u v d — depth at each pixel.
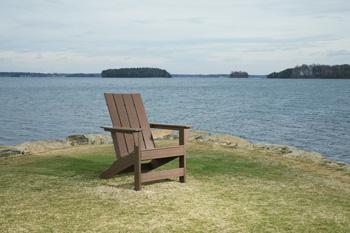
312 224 4.67
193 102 55.00
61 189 6.02
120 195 5.71
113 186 6.22
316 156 9.31
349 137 22.61
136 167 5.93
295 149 10.05
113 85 143.62
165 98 64.69
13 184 6.31
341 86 134.38
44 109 42.03
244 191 6.07
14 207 5.11
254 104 51.12
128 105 6.84
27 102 52.47
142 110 7.04
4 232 4.24
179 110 42.09
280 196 5.84
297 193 6.05
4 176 6.88
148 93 82.44
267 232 4.38
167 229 4.38
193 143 10.94
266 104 51.06
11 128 27.62
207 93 85.12
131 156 6.14
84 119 33.38
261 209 5.18
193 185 6.36
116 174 6.56
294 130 26.03
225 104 51.19
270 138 22.58
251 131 25.73
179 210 5.05
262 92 90.31
